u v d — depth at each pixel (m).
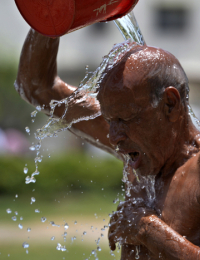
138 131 6.09
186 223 6.09
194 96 75.12
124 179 7.39
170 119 6.18
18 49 86.75
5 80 78.81
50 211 34.22
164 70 6.11
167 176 6.52
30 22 6.05
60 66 79.06
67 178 46.25
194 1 79.44
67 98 7.42
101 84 6.22
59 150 64.38
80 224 28.27
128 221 6.30
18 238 25.23
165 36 80.56
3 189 45.06
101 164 48.03
